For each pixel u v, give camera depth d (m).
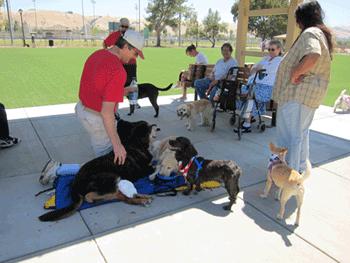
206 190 3.38
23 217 2.76
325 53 2.91
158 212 2.89
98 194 2.84
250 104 5.25
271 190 3.38
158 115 6.72
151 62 20.48
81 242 2.43
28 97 8.32
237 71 6.25
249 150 4.65
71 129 5.52
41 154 4.34
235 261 2.24
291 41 5.66
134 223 2.70
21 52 26.92
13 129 5.48
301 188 2.59
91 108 3.18
